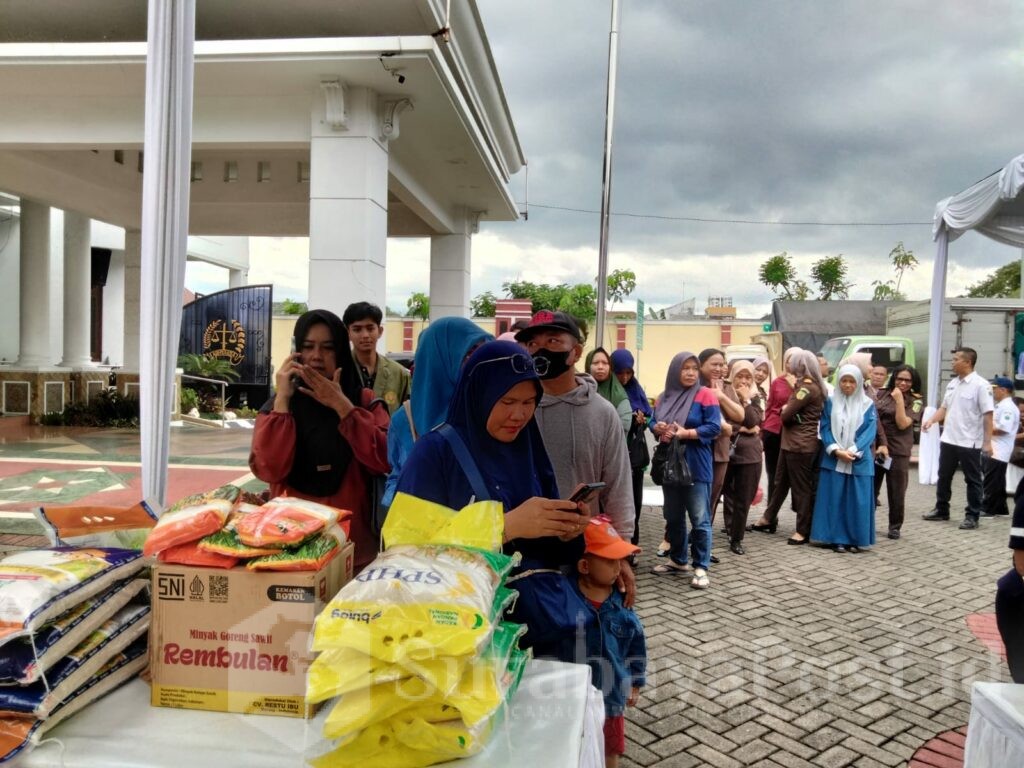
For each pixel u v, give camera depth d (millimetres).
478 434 1750
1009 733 1723
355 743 1263
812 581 5031
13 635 1312
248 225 12102
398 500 1570
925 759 2682
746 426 5715
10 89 6551
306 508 1576
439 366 2180
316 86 6281
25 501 6324
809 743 2801
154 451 2748
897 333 14977
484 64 8117
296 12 6645
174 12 2693
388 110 6582
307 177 10758
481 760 1290
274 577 1438
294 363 2352
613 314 31719
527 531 1640
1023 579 2281
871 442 5961
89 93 6625
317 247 6387
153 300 2725
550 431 2359
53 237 14750
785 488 6664
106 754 1340
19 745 1340
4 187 9484
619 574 2172
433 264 11500
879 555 5852
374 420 2438
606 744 2133
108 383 13023
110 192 11328
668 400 5047
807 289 34000
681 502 4984
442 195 10406
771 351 18328
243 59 5801
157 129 2695
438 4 6418
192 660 1474
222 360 14016
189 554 1473
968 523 6988
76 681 1427
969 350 7098
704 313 39000
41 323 11844
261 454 2299
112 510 1811
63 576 1436
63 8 6645
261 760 1321
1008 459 7234
